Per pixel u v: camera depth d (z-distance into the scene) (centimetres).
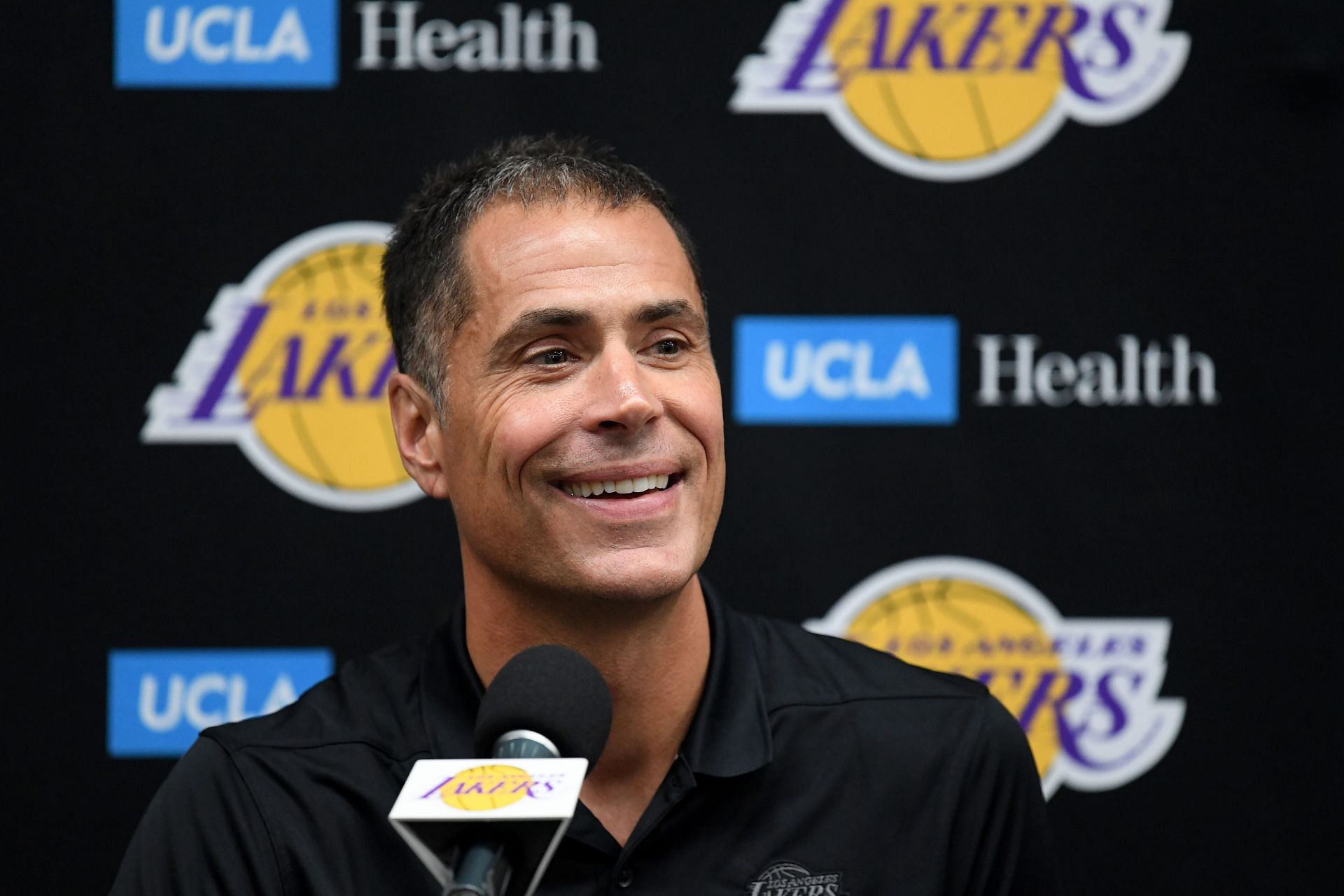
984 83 414
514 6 413
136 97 407
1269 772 406
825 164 414
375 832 262
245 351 410
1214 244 411
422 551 411
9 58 405
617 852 256
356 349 411
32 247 404
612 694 258
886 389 413
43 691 403
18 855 401
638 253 253
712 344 412
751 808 271
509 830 176
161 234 408
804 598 412
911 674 304
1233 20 412
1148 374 411
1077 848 408
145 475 407
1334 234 409
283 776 267
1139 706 409
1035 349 412
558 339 249
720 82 414
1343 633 406
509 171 264
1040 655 411
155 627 405
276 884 258
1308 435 408
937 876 276
